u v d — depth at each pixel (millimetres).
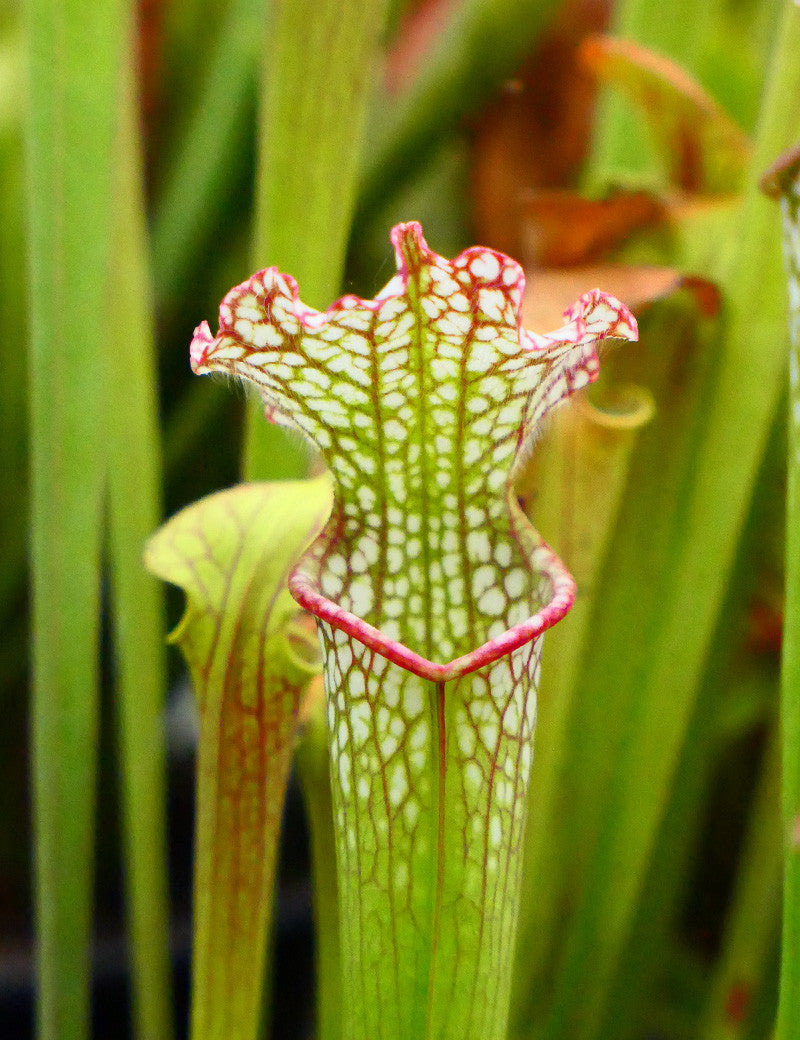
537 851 573
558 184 938
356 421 494
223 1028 522
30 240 548
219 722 513
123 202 574
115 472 582
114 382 578
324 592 503
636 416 550
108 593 819
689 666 569
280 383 489
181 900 854
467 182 962
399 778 493
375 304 479
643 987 602
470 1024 495
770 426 584
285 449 550
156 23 797
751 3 779
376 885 495
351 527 504
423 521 504
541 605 501
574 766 582
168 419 788
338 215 539
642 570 573
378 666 492
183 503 803
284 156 535
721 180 622
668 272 566
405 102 687
